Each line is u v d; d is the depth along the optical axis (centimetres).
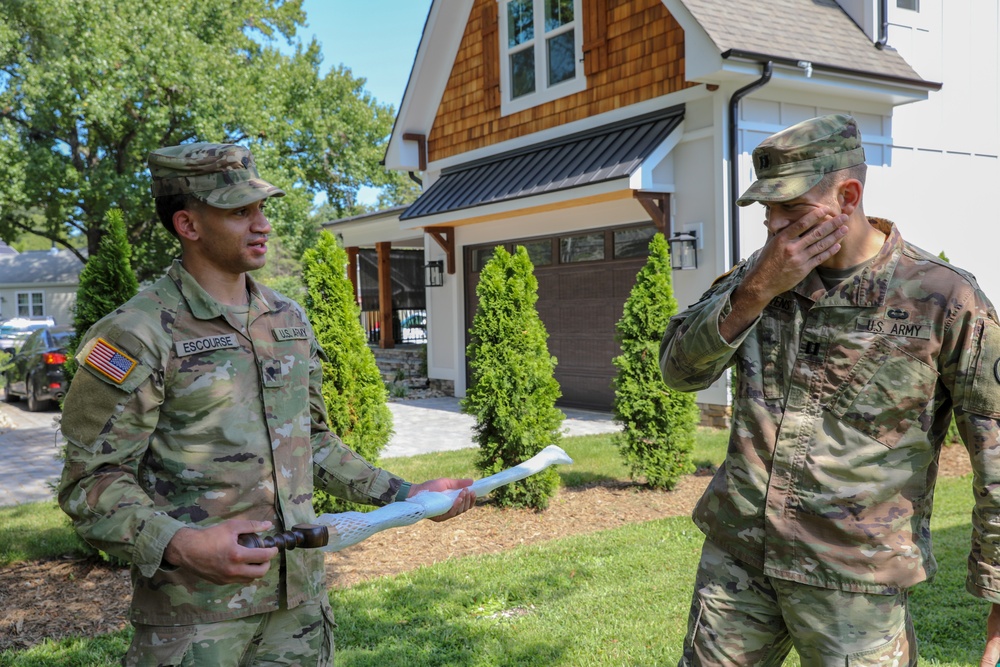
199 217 204
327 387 576
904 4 1077
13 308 3900
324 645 221
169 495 198
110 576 480
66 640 381
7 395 1502
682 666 225
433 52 1351
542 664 352
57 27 1886
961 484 675
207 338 203
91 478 188
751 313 204
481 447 642
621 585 447
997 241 1191
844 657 201
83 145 2183
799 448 207
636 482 697
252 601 201
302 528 188
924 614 393
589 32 1087
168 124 2122
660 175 979
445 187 1300
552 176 1054
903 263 204
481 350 631
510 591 439
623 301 1091
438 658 359
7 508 666
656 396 665
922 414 201
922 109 1095
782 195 190
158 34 1997
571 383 1184
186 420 199
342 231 1795
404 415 1193
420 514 212
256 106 2273
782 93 952
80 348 192
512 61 1238
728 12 915
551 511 616
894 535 202
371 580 469
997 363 191
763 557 211
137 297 202
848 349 203
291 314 225
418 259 2127
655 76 1002
